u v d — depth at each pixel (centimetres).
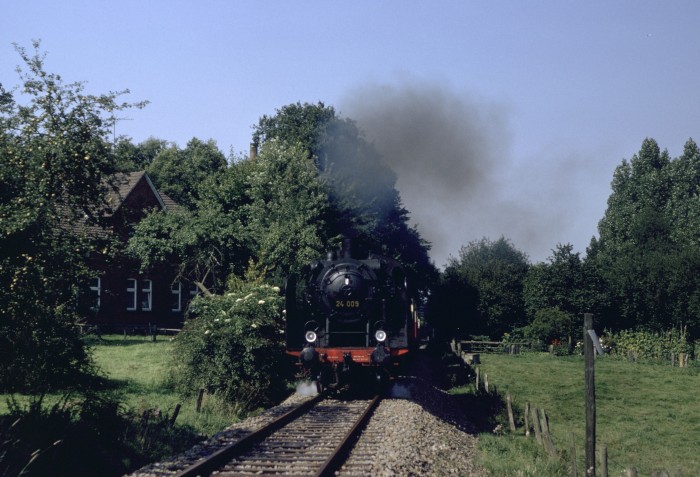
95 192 1376
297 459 1151
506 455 1447
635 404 2528
